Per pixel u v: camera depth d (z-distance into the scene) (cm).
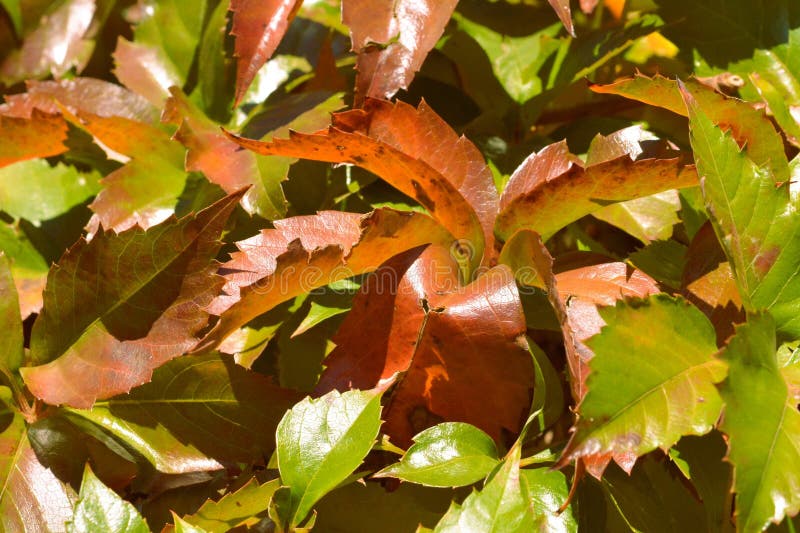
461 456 58
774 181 57
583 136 70
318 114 67
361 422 58
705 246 62
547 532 57
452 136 63
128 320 60
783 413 54
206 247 60
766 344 55
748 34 71
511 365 59
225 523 59
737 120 62
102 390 60
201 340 59
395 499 61
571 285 60
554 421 61
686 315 56
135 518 56
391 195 68
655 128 70
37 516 60
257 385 62
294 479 58
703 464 58
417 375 59
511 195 62
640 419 54
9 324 61
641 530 59
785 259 57
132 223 68
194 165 66
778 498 52
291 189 69
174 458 61
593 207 61
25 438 61
